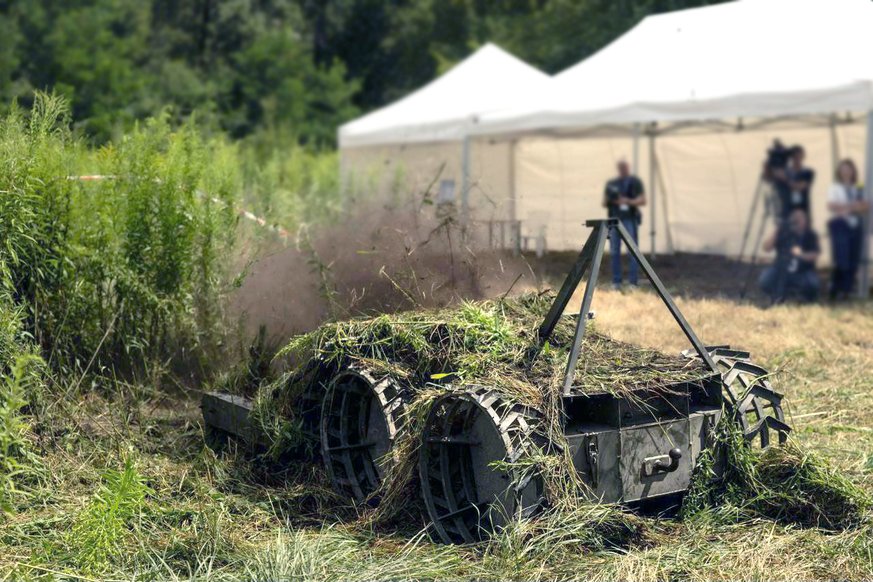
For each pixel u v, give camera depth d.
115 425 6.39
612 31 31.59
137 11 38.41
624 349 5.37
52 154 6.78
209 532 4.85
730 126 17.83
